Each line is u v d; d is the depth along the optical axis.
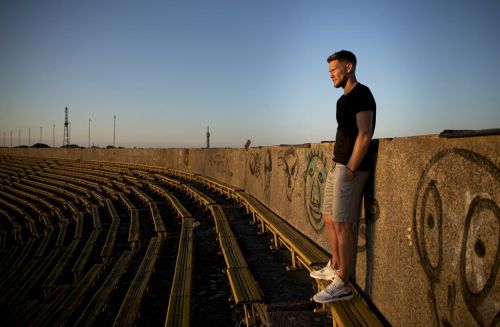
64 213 20.50
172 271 7.16
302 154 6.18
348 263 3.12
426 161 2.42
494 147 1.82
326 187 3.34
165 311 5.38
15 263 13.41
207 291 5.46
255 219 9.26
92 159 34.25
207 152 17.47
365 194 3.42
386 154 3.00
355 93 2.87
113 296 6.51
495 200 1.80
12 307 8.26
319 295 3.14
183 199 15.01
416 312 2.53
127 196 18.98
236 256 5.67
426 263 2.41
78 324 5.14
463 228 2.03
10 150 47.47
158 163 25.19
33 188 28.52
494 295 1.79
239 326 4.25
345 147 3.00
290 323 3.56
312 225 5.57
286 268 5.40
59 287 8.09
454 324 2.10
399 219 2.78
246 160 11.78
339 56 3.01
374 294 3.22
